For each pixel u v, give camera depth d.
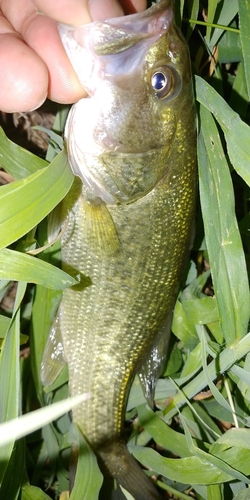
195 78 0.30
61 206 0.30
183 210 0.30
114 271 0.31
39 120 0.37
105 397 0.34
